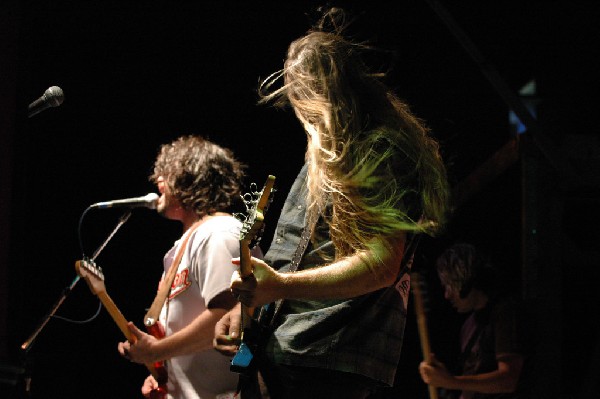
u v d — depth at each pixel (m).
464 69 4.93
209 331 2.75
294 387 1.87
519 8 4.46
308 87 1.96
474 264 3.98
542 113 4.56
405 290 1.98
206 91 4.83
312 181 1.90
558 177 4.28
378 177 1.82
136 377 4.92
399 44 4.79
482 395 3.88
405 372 5.00
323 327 1.85
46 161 4.74
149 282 4.92
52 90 2.57
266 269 1.76
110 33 4.73
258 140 4.82
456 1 4.43
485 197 5.18
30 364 3.06
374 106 1.97
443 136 5.00
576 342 4.65
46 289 4.79
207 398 2.85
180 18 4.79
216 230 2.91
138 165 4.84
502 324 3.90
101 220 4.86
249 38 4.82
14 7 2.39
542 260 4.26
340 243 1.84
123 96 4.80
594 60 4.62
